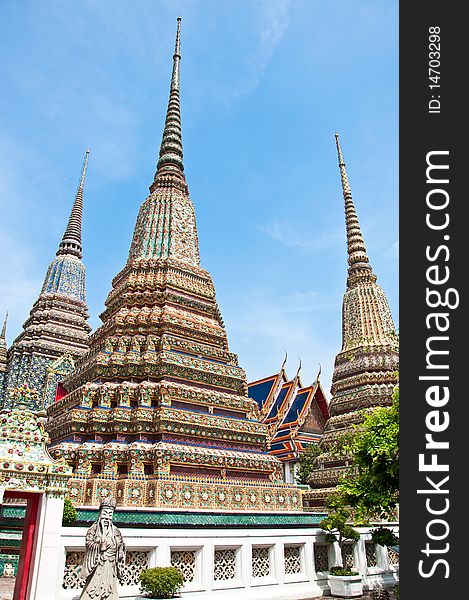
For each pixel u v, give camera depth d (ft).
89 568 32.14
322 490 95.30
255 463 65.05
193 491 56.49
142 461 56.80
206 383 70.13
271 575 49.32
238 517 53.31
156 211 90.12
